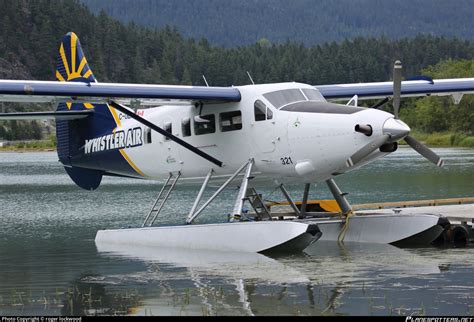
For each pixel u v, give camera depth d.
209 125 39.84
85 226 50.44
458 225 39.69
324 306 25.62
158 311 25.53
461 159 120.25
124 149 44.56
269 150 37.62
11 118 44.16
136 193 76.06
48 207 62.78
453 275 30.38
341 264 33.34
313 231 35.06
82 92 37.56
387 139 34.31
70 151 48.28
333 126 35.34
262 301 26.48
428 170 99.25
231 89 38.75
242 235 37.16
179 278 30.95
